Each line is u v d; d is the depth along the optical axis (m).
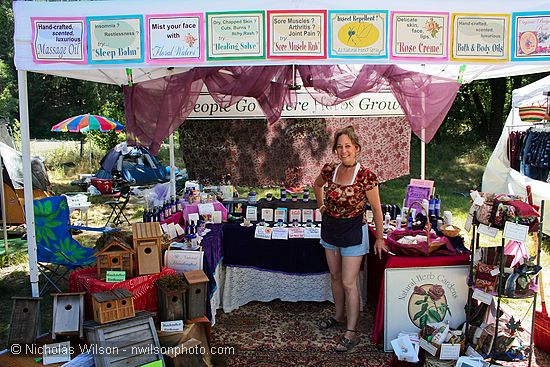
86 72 4.09
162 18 3.01
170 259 3.49
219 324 3.99
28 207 3.17
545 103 5.58
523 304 4.28
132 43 3.03
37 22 3.04
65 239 4.18
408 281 3.49
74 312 2.93
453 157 15.55
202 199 4.61
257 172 6.31
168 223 4.13
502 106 16.84
